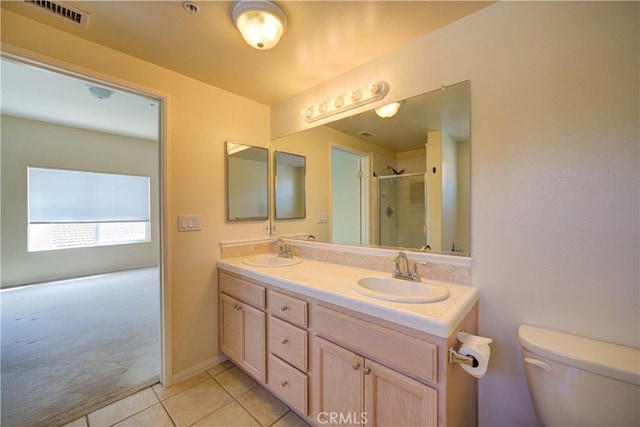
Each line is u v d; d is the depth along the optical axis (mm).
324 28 1430
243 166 2287
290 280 1535
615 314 1028
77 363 2088
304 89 2150
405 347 1062
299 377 1470
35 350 2270
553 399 1015
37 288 4020
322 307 1363
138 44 1558
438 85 1466
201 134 2021
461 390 1141
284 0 1222
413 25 1419
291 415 1589
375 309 1143
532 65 1189
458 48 1395
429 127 1513
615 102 1021
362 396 1203
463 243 1395
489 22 1297
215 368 2072
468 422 1238
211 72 1884
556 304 1147
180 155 1908
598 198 1056
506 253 1265
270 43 1375
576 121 1095
